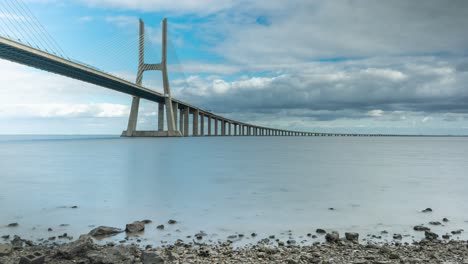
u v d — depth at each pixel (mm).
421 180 40344
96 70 108812
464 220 20156
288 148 137625
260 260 12164
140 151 96625
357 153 105062
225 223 19031
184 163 61938
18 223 18812
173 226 18250
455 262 11930
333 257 12539
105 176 41594
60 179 38500
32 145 138750
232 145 155875
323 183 37031
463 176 44688
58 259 11977
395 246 14484
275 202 25594
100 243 14992
